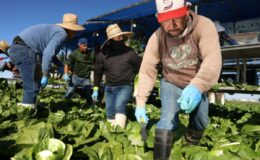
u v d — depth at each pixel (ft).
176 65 10.13
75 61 29.53
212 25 9.46
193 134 11.66
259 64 39.52
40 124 11.72
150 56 10.47
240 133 15.67
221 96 41.86
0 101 26.89
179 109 10.43
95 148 11.18
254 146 12.86
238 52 23.80
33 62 17.63
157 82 29.32
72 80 30.01
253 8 40.81
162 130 9.86
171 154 11.03
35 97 18.08
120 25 52.13
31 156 9.38
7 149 10.30
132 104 27.14
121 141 12.54
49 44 17.16
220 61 9.20
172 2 8.77
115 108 17.38
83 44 28.96
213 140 13.70
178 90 10.39
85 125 13.29
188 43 9.70
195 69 10.02
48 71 17.37
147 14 46.24
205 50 9.25
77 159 11.10
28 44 17.46
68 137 12.14
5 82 40.09
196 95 8.70
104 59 17.70
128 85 17.33
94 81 19.99
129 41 32.53
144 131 12.48
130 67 17.37
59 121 14.35
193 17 9.47
